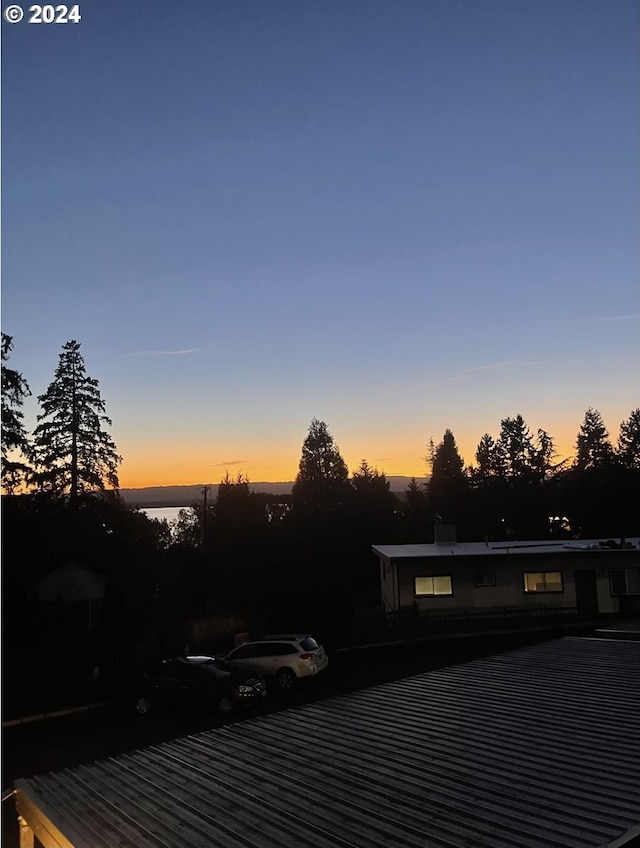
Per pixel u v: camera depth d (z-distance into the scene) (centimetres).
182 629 2625
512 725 929
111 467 4575
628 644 1473
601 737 850
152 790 780
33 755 1521
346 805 691
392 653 2606
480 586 3084
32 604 2378
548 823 603
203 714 1812
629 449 6638
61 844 670
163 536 4991
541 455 6956
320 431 6250
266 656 2027
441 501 6281
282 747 905
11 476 3316
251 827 655
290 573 3127
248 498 4594
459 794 693
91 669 2144
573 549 3069
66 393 4506
